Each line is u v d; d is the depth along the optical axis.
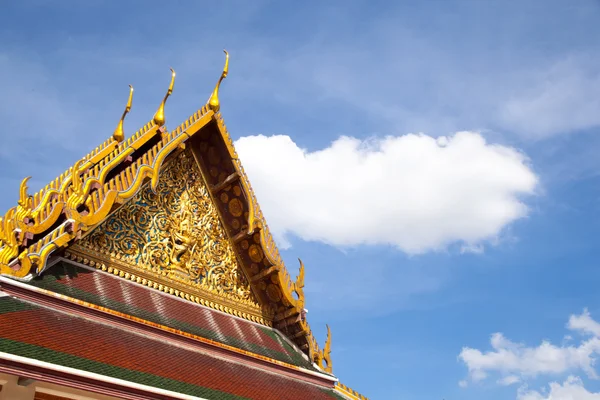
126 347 15.86
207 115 21.83
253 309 22.36
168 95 21.09
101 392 13.34
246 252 22.45
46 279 16.03
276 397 18.05
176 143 20.56
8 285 14.79
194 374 16.52
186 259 20.62
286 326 22.77
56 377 12.78
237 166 22.02
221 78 22.19
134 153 20.55
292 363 21.20
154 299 18.92
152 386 14.29
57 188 18.03
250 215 21.95
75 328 15.27
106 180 19.39
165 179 20.81
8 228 15.51
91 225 17.00
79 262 17.55
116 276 18.41
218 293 21.33
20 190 15.96
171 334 17.70
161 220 20.25
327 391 21.47
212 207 22.20
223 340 19.50
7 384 12.87
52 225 16.47
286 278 22.50
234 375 18.06
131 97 21.00
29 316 14.48
